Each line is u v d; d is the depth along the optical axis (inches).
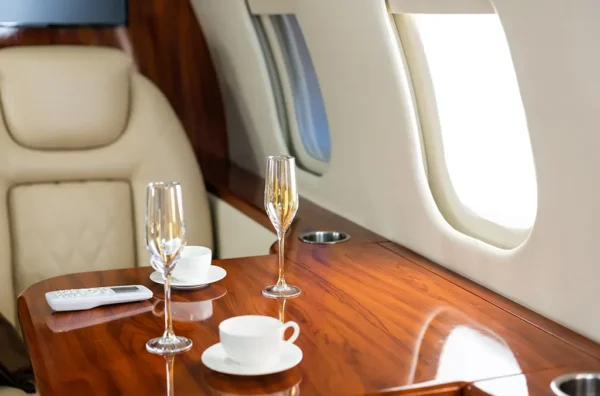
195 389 45.9
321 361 50.1
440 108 70.6
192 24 112.8
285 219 62.2
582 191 52.7
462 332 55.2
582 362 50.5
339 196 89.4
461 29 65.3
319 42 81.7
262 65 98.0
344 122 84.0
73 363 49.7
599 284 52.9
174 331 55.1
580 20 47.9
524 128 61.0
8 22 104.0
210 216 98.3
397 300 61.6
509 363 50.3
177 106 114.8
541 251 58.1
